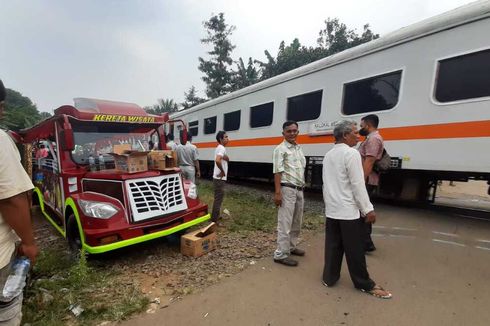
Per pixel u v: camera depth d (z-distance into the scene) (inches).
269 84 339.3
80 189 168.2
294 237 149.6
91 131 181.9
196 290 117.6
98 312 103.0
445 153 187.6
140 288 121.0
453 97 185.0
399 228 188.9
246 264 141.2
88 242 137.9
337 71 260.2
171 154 172.4
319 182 280.1
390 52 219.8
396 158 214.5
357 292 112.3
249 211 254.1
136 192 148.3
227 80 1243.8
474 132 175.2
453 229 184.2
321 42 915.4
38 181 247.1
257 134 359.3
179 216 162.6
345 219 109.4
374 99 231.9
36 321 98.5
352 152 108.5
